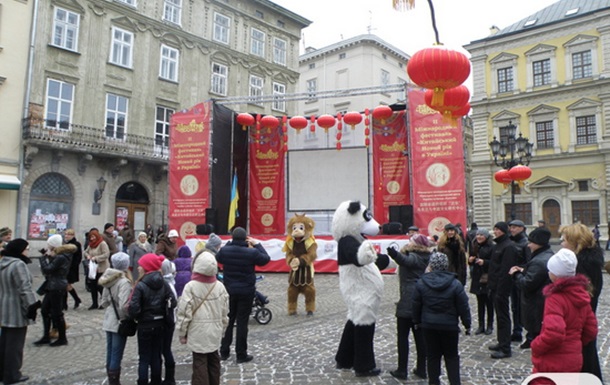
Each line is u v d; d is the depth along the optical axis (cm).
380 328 780
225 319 484
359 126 1773
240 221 1833
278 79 3044
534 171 3391
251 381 522
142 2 2364
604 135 3089
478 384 508
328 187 1783
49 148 1983
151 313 493
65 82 2069
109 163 2194
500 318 613
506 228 618
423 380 524
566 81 3269
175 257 985
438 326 448
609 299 1043
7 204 1892
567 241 461
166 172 2402
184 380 535
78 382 530
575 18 3231
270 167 1850
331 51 4381
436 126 1431
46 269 694
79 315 917
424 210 1420
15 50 1930
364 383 514
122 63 2288
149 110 2359
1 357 537
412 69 651
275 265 1516
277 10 3012
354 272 556
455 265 684
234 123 1802
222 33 2747
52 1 2044
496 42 3588
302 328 791
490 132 3612
